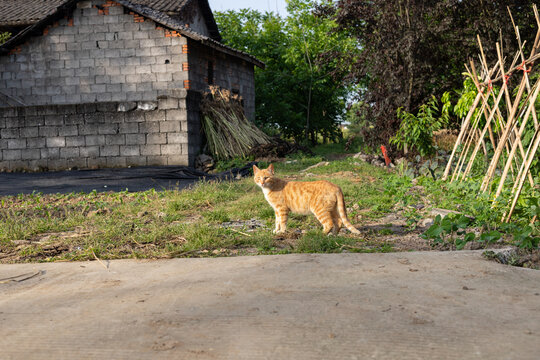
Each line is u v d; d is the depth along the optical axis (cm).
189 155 1655
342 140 3231
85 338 300
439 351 267
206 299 363
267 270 439
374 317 315
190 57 1816
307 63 2886
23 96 1867
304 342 281
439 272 417
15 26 2031
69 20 1828
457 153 1204
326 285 387
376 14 1593
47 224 793
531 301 345
